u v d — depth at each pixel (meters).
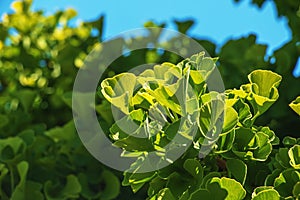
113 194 4.86
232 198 2.95
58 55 6.11
